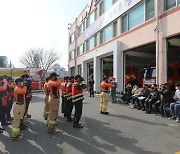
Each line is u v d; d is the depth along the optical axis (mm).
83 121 9438
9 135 7430
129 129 8008
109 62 26172
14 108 6895
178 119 9070
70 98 9469
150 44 15539
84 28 31891
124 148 5996
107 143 6445
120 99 15734
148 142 6492
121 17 19109
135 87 13969
